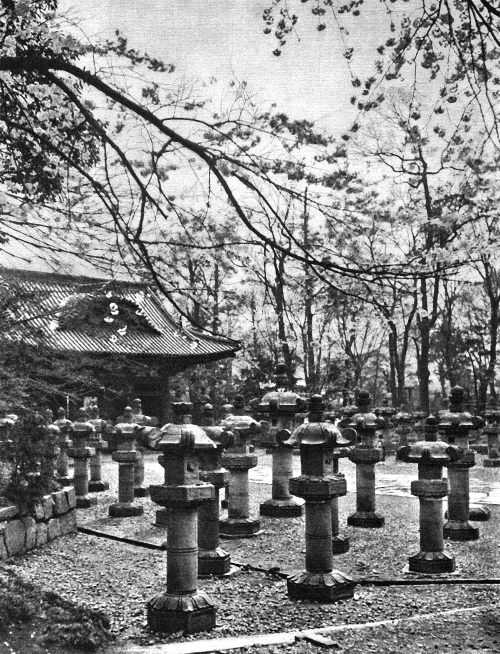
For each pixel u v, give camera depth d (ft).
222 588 27.86
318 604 25.26
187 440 21.95
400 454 30.25
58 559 33.22
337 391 106.73
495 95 22.59
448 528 37.06
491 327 127.65
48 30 24.57
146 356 112.68
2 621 18.31
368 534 38.81
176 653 18.31
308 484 25.58
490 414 81.87
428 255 22.93
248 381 108.58
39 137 24.36
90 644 18.08
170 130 23.22
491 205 23.57
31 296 31.40
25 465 35.42
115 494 55.93
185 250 26.21
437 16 22.08
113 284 27.66
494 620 21.50
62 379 40.29
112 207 22.59
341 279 25.00
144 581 29.09
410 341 158.20
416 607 24.73
